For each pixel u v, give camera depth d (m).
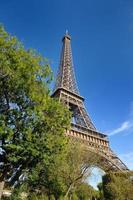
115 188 64.25
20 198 43.25
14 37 24.73
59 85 110.25
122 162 84.06
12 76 23.34
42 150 26.41
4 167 27.02
